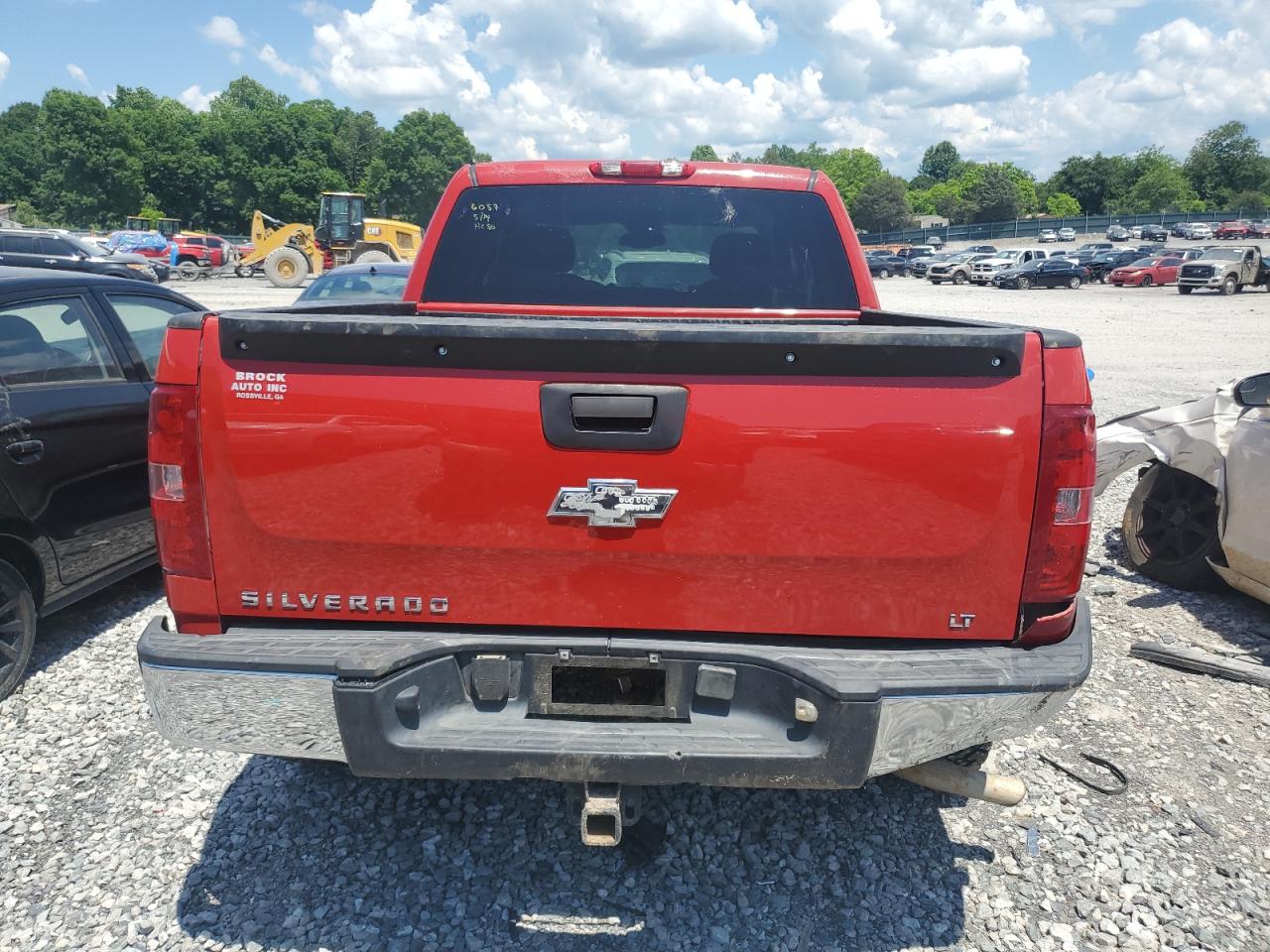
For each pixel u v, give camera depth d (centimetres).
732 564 241
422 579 245
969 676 232
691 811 334
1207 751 381
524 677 246
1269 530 470
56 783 351
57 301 475
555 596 245
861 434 232
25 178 12500
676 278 417
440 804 337
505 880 297
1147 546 584
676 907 286
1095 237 9088
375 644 241
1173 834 326
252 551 245
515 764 233
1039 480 236
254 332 233
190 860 306
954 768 288
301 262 3550
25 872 300
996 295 4159
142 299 540
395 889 293
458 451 236
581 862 306
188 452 241
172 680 239
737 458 234
